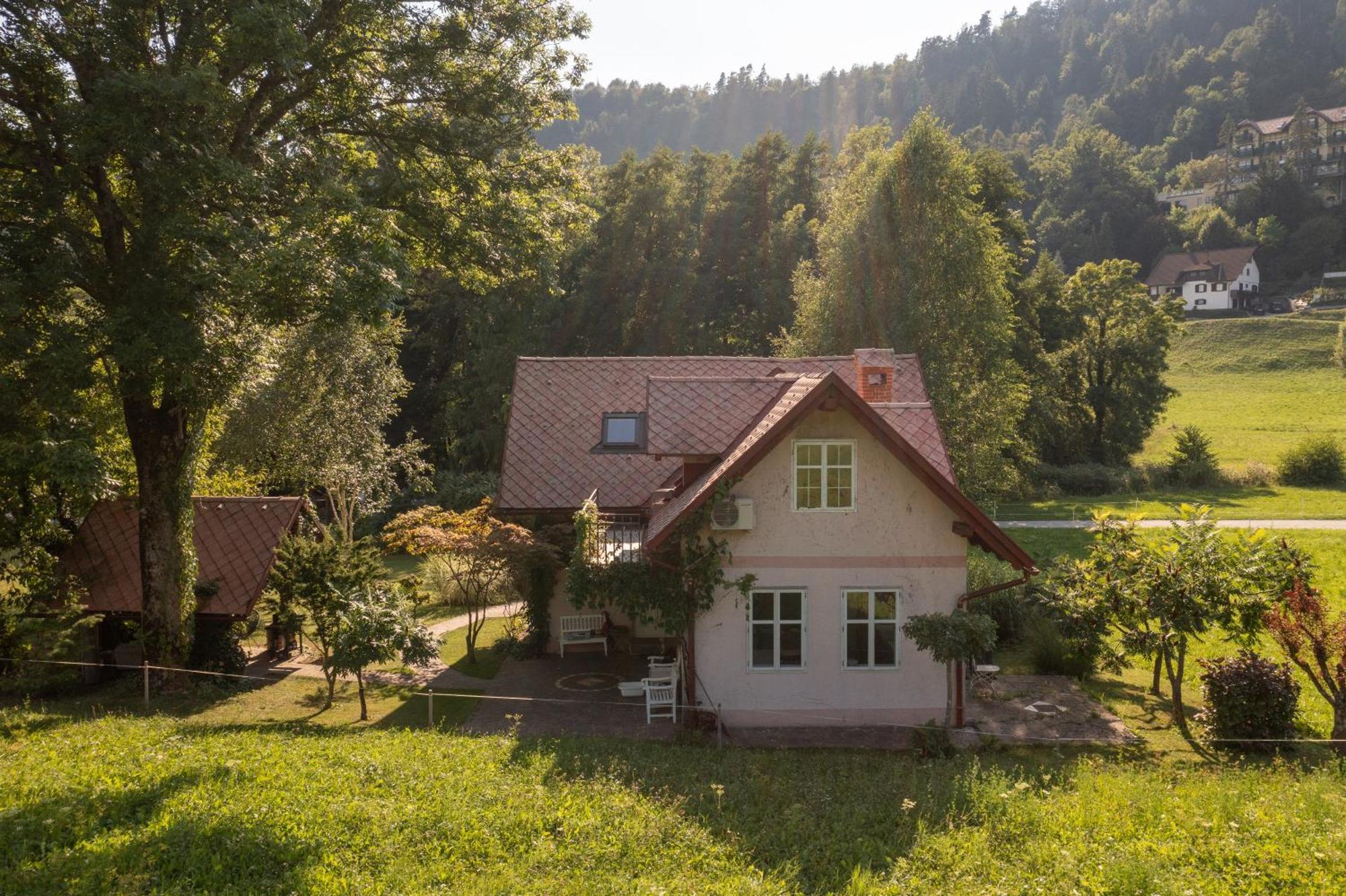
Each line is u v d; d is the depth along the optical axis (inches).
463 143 888.3
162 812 437.1
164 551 842.2
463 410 2215.8
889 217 1694.1
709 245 2642.7
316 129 896.9
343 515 1514.5
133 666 880.3
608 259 2380.7
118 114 659.4
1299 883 393.4
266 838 407.5
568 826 444.5
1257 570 705.6
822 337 1724.9
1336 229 5836.6
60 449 694.5
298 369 1298.0
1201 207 6496.1
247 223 752.3
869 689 740.0
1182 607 706.8
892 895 386.6
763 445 701.3
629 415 1054.4
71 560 919.7
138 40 718.5
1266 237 5905.5
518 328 2158.0
